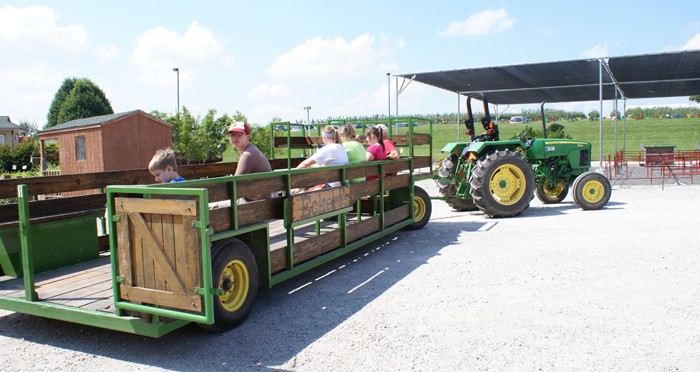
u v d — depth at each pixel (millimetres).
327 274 5164
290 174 4332
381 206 6039
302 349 3342
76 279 4121
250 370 3064
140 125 19641
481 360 3094
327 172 4910
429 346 3320
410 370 2990
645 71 15211
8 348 3486
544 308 3963
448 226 7715
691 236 6441
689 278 4652
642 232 6781
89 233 4820
